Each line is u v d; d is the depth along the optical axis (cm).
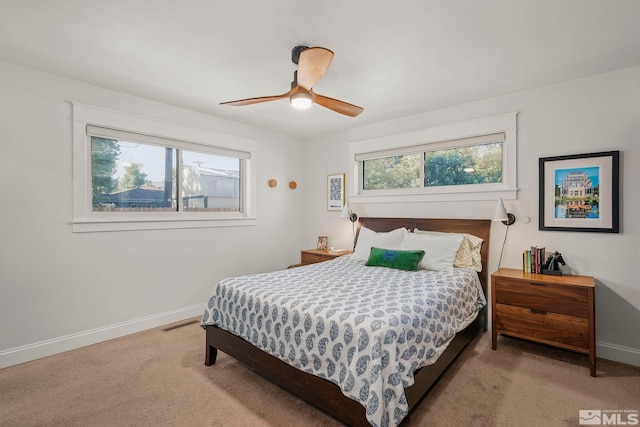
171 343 274
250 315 206
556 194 268
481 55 219
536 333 241
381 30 188
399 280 243
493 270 301
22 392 199
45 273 252
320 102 227
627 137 240
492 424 168
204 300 356
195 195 356
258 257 412
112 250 287
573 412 178
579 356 248
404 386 147
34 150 246
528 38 198
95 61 231
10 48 213
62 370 227
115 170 297
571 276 254
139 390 201
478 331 284
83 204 271
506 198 294
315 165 456
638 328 237
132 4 165
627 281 241
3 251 234
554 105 270
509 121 291
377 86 274
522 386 204
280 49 212
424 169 357
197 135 346
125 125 292
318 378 166
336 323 162
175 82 267
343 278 251
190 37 198
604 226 248
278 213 436
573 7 166
